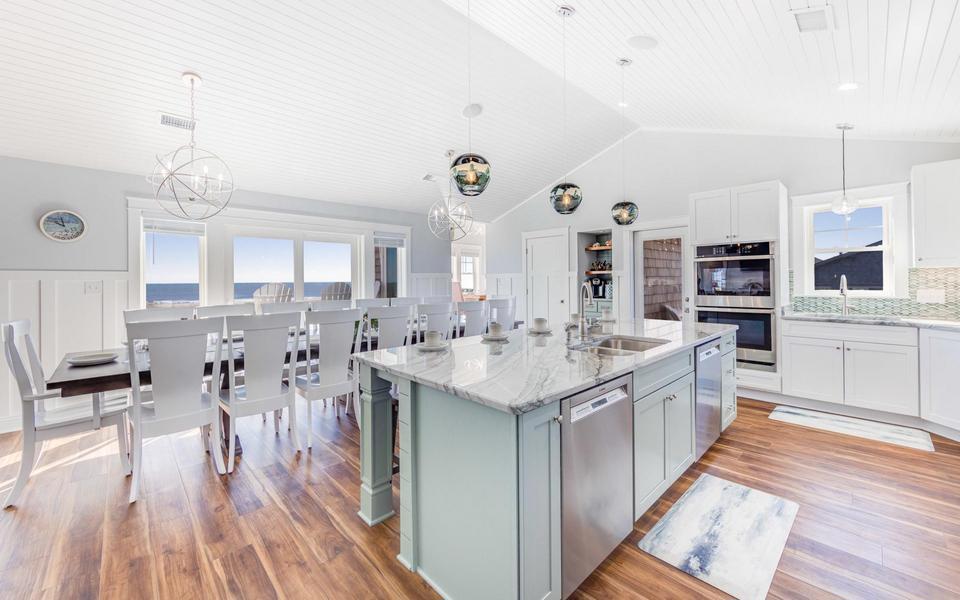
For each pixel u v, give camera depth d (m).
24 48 2.75
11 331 2.38
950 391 3.07
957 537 1.97
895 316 3.83
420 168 5.30
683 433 2.48
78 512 2.27
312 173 4.92
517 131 4.99
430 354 2.20
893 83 2.67
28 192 3.74
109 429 3.61
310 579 1.77
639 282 5.76
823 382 3.72
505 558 1.43
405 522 1.86
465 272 9.59
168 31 2.81
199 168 3.64
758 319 4.07
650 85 3.75
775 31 2.32
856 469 2.67
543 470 1.47
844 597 1.63
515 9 2.76
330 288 5.83
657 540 2.00
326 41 3.17
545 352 2.26
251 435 3.39
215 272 4.81
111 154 3.88
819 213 4.30
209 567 1.83
